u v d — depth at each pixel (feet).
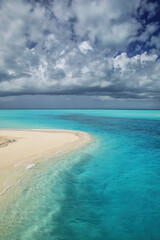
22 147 32.42
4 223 12.44
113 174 22.79
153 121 102.73
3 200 14.93
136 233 12.63
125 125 78.74
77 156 28.84
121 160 28.22
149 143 40.29
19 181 18.63
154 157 29.99
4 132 51.88
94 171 23.40
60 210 14.65
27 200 15.40
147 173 23.38
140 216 14.51
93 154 30.63
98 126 75.10
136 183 20.43
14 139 39.58
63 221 13.39
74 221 13.52
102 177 21.71
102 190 18.56
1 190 16.43
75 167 24.12
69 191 17.81
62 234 12.08
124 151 33.30
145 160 28.48
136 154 31.55
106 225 13.24
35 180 19.27
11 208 14.05
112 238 12.08
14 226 12.32
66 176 21.15
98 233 12.44
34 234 11.82
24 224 12.62
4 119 112.68
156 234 12.58
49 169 22.62
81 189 18.47
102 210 15.10
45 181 19.31
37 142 37.35
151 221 13.85
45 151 30.25
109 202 16.38
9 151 29.30
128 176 22.30
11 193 16.15
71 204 15.69
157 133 55.06
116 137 47.37
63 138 43.21
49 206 15.02
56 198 16.31
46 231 12.23
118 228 13.04
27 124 81.41
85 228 12.90
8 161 24.31
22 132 52.65
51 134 49.44
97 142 40.37
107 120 110.52
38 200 15.64
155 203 16.44
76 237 11.99
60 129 63.72
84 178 21.08
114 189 18.85
